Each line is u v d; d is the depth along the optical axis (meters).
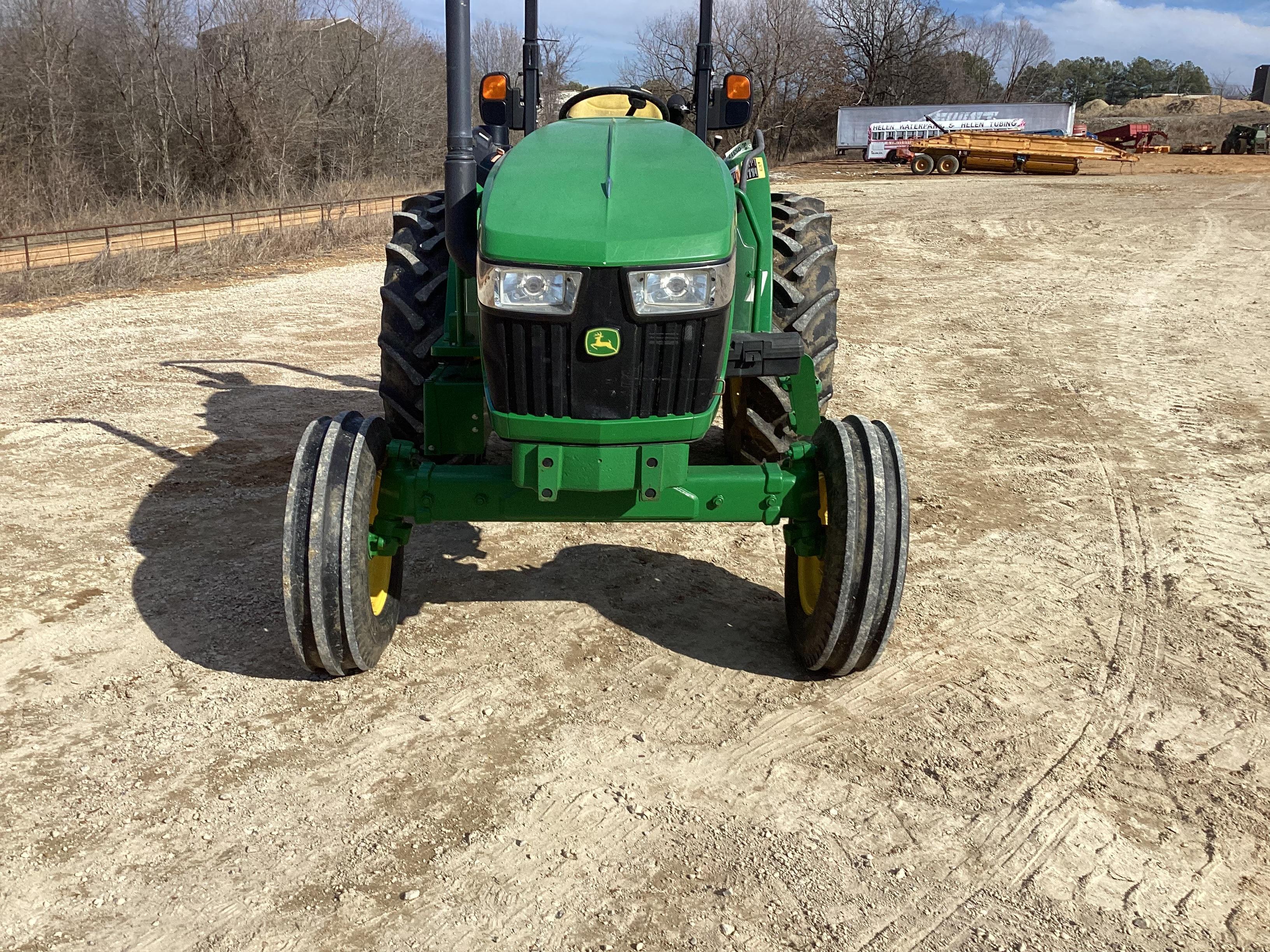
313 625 3.32
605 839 2.90
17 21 32.47
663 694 3.68
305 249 16.69
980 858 2.85
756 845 2.88
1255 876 2.80
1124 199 22.59
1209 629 4.25
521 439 3.18
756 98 49.50
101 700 3.55
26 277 12.46
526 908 2.62
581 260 2.91
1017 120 40.91
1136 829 2.99
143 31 34.19
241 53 34.62
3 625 4.06
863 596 3.41
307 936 2.52
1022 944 2.54
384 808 3.01
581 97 4.42
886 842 2.91
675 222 3.01
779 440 4.75
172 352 9.24
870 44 55.41
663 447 3.18
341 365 8.76
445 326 4.16
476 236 3.34
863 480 3.44
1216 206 20.84
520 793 3.09
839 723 3.52
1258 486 5.99
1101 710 3.63
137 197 32.56
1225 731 3.52
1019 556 4.98
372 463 3.43
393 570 3.89
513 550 4.97
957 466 6.30
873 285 13.09
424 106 42.34
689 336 3.03
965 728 3.50
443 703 3.58
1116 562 4.93
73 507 5.35
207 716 3.46
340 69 38.94
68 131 31.84
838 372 8.58
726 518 3.62
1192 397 7.83
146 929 2.53
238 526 5.13
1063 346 9.53
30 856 2.77
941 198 24.16
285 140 34.97
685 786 3.15
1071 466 6.31
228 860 2.78
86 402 7.39
